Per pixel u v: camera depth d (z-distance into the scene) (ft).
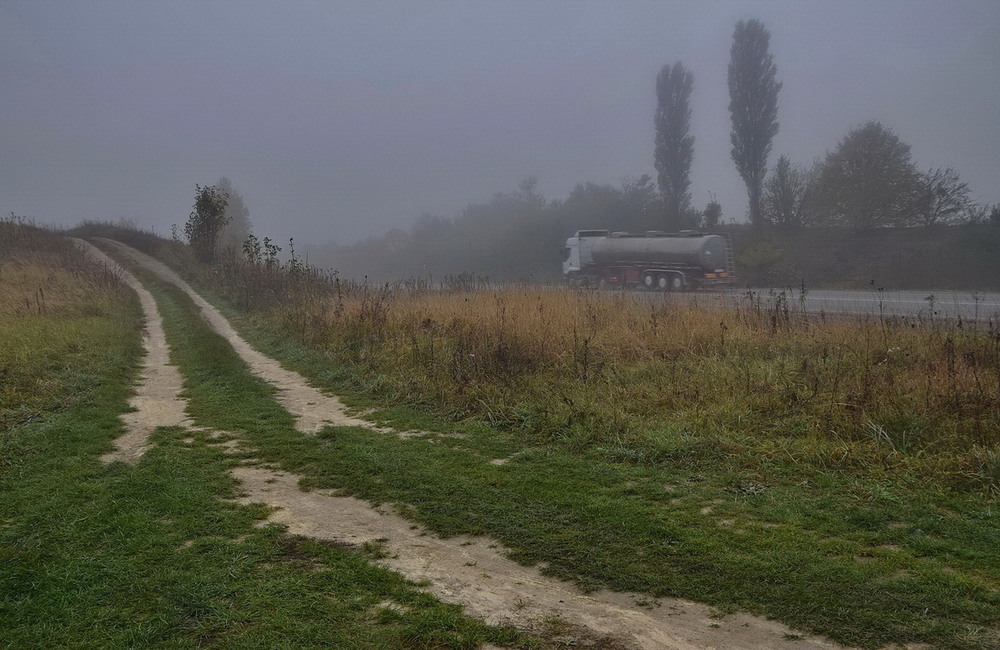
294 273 74.59
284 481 20.40
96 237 143.84
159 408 30.17
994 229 109.81
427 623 12.07
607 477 19.92
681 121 166.91
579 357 33.45
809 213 136.98
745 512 17.11
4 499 18.03
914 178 121.19
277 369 40.63
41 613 12.14
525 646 11.52
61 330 44.55
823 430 22.41
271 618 12.09
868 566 13.94
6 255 96.94
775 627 12.03
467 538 16.17
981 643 11.21
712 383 28.60
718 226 153.89
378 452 22.84
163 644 11.23
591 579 13.98
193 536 15.90
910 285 97.14
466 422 26.48
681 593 13.26
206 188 107.14
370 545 15.65
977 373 26.17
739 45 145.07
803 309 46.14
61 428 25.12
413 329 42.60
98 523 16.34
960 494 17.76
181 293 81.61
